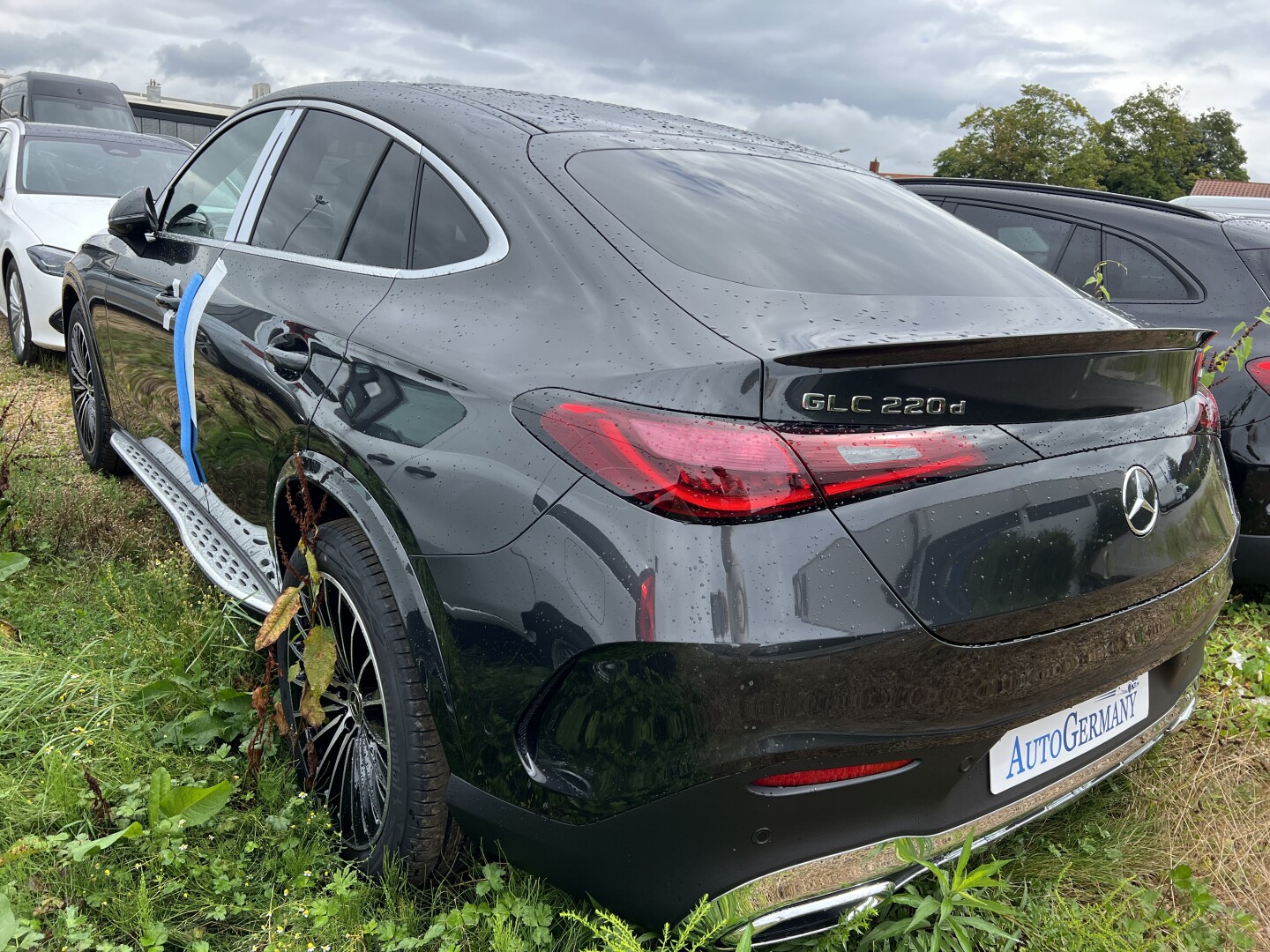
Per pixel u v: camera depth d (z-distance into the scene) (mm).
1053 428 1715
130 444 3863
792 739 1465
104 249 3912
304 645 2205
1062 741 1849
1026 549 1606
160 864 1969
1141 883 2215
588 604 1501
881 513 1509
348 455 1962
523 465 1620
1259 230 3887
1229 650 3270
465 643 1661
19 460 3996
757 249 1944
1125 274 4086
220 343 2646
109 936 1836
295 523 2355
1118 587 1742
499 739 1628
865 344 1560
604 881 1593
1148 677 2059
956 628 1531
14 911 1799
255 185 2873
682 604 1442
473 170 2109
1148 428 1904
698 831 1501
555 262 1861
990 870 1775
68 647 2750
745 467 1454
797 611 1444
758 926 1553
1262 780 2621
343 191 2465
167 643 2688
